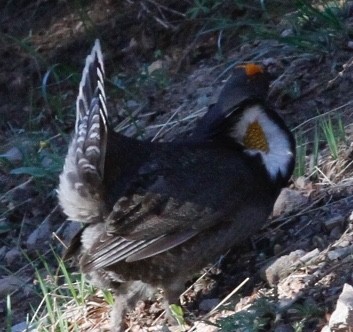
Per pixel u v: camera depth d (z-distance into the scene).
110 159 8.89
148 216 8.76
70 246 9.16
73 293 9.69
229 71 12.93
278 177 9.36
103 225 8.89
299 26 12.77
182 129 12.20
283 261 9.07
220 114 9.41
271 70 12.43
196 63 13.66
